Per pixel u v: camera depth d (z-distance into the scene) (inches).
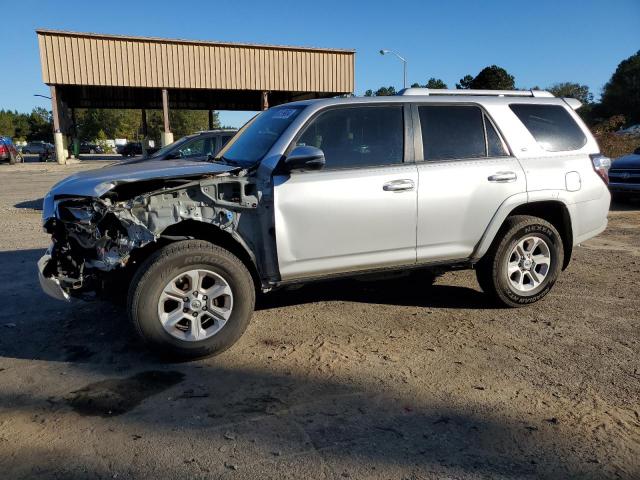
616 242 320.2
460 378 141.8
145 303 145.6
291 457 107.5
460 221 181.8
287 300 208.5
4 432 116.8
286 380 141.2
